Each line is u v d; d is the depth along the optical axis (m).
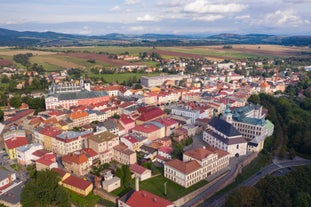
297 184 184.25
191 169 182.12
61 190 160.12
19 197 162.12
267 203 167.25
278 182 177.62
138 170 189.12
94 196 170.12
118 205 158.12
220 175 197.75
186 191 175.88
